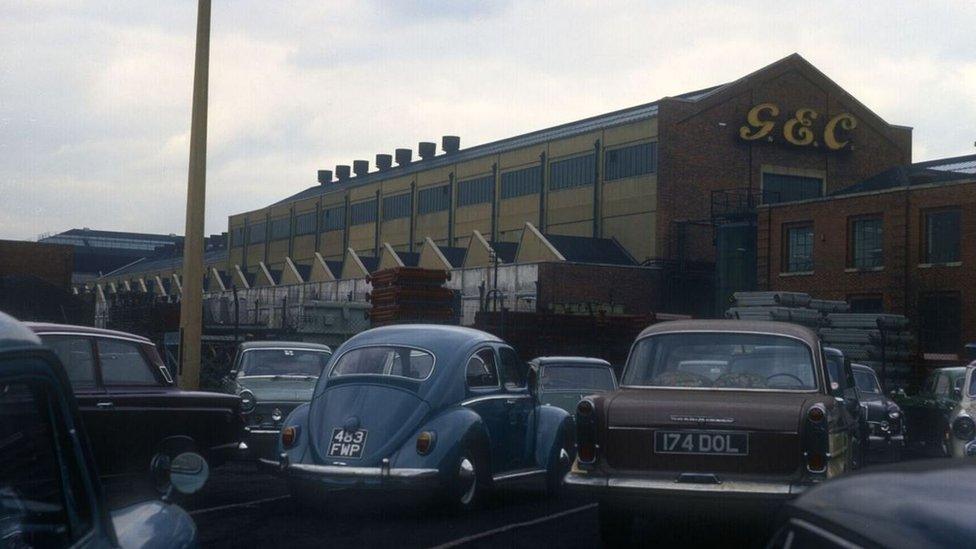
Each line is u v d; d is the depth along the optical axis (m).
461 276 56.94
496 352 11.67
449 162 78.12
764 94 62.03
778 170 62.16
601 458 8.88
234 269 88.81
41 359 2.73
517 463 11.80
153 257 129.88
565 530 10.05
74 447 2.94
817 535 2.27
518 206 71.00
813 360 9.27
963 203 41.03
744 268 53.62
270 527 9.89
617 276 56.12
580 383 17.86
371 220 86.25
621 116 65.25
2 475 2.53
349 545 8.97
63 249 39.03
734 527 10.34
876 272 43.69
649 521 10.76
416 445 10.26
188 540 3.52
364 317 29.31
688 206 60.09
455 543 9.13
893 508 2.14
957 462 2.53
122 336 10.61
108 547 3.02
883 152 65.06
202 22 15.30
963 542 1.91
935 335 41.88
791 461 8.53
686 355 9.45
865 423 14.72
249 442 14.86
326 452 10.35
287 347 16.58
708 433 8.67
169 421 10.59
